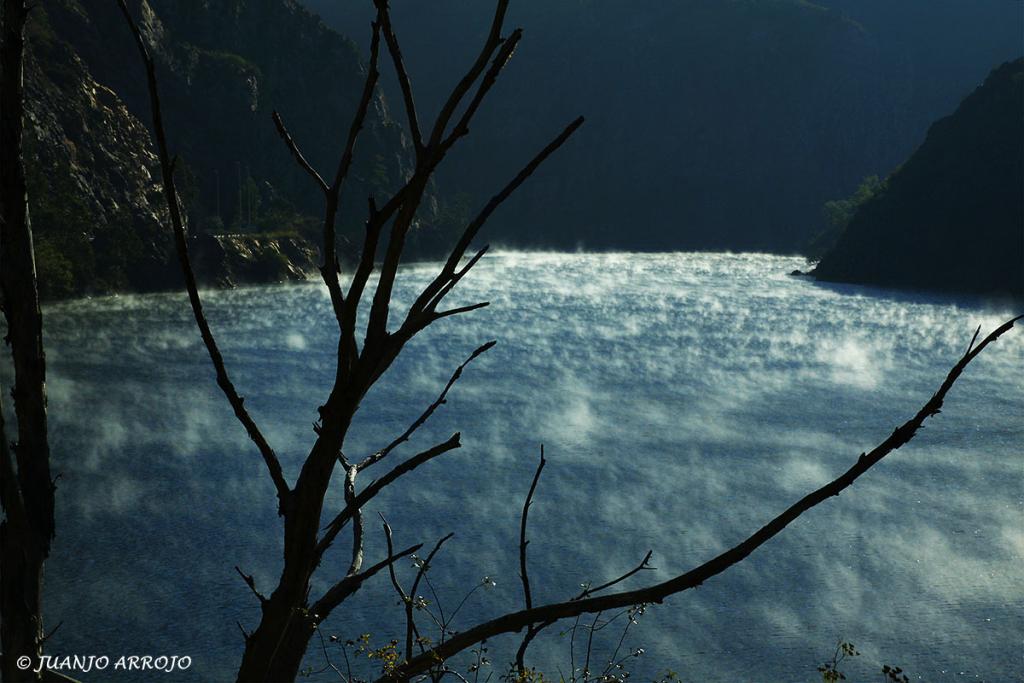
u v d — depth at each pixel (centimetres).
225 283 14450
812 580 3869
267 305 12469
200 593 3672
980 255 16925
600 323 11425
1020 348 10144
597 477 5262
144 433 6134
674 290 15512
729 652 3194
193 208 15950
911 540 4322
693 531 4450
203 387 7550
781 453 5834
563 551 4150
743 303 13812
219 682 2934
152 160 15400
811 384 8056
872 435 6281
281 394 7288
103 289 13062
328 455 195
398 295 12938
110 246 13450
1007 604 3609
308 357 8944
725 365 8900
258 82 19600
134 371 8156
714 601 3625
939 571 3959
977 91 18612
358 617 3250
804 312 12950
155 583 3750
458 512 4591
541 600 3566
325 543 211
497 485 5056
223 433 6128
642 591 214
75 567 3903
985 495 4953
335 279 196
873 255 17950
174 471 5312
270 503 4781
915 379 8331
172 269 14112
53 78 14350
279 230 17275
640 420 6656
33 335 239
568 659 2925
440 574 3809
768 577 3891
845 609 3584
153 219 14350
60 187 12888
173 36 19662
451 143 189
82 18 16838
